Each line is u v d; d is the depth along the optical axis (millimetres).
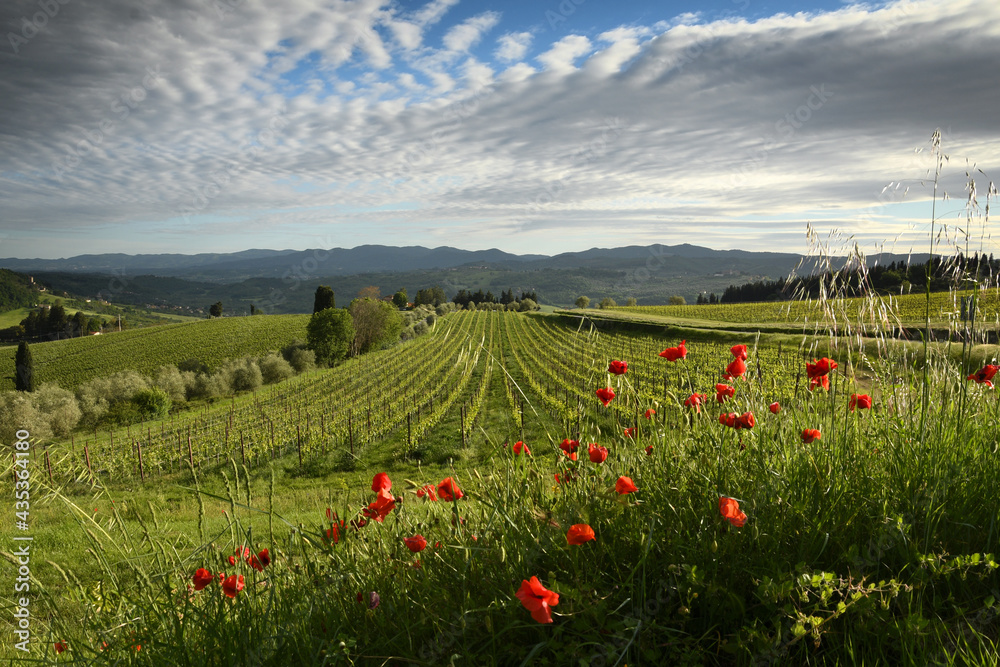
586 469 2141
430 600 1625
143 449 22828
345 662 1446
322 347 55344
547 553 1744
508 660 1452
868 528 1705
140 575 1720
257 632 1527
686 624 1509
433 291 125938
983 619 1318
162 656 1508
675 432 2346
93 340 71938
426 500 2256
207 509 8398
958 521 1720
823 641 1399
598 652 1342
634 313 73250
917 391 2387
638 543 1739
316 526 1978
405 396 31812
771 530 1722
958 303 2389
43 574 4453
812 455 2023
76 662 1577
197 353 63531
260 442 22609
